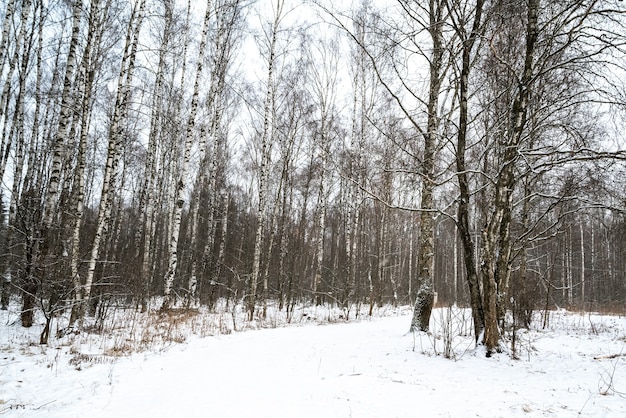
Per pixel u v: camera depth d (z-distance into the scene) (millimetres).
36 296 9734
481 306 8352
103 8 14133
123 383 6176
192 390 5668
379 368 6844
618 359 7445
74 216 11086
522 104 7844
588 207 7445
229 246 25578
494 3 8203
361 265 24781
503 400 5074
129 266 15430
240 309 19922
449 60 9164
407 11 8180
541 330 12539
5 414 4828
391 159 10688
